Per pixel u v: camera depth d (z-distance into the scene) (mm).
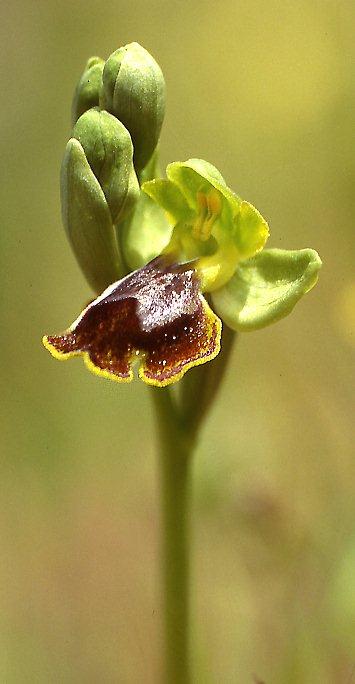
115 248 130
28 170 228
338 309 211
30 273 222
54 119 232
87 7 239
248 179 231
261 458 183
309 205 226
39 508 204
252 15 234
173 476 137
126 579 200
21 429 208
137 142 131
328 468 199
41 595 197
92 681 190
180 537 138
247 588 180
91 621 196
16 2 235
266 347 209
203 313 130
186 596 138
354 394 203
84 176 126
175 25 238
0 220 224
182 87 238
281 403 206
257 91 232
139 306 130
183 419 136
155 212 137
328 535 177
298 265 131
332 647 169
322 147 227
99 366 126
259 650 177
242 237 133
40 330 219
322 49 229
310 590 174
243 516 179
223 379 135
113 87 130
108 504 205
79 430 211
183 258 134
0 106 231
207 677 164
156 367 127
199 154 236
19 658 190
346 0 229
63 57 235
